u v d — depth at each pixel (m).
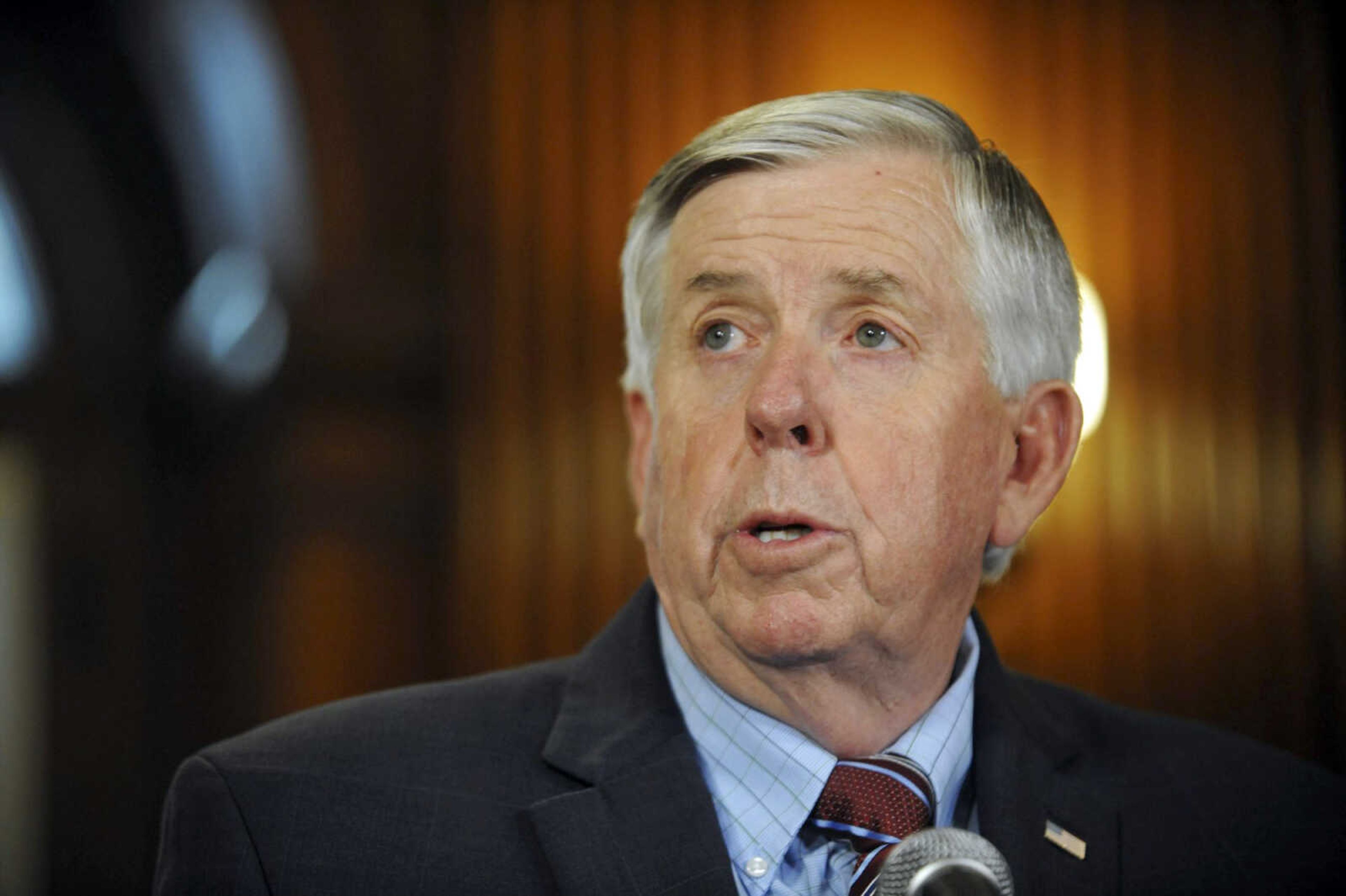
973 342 5.05
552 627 17.66
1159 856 5.36
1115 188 17.91
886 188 4.99
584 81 18.06
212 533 18.75
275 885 4.75
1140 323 17.75
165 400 18.84
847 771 4.91
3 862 18.34
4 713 18.53
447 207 18.06
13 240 18.44
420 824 4.91
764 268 4.89
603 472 17.75
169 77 17.52
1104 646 17.30
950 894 3.69
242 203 18.27
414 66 17.92
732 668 4.93
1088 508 17.44
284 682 18.42
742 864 4.87
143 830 18.55
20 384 18.73
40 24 16.98
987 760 5.21
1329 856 5.54
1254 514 17.52
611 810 4.86
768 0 18.05
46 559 18.78
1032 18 18.06
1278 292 17.75
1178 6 18.08
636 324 5.46
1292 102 17.94
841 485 4.71
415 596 18.36
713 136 5.10
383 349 18.22
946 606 4.97
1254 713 17.27
